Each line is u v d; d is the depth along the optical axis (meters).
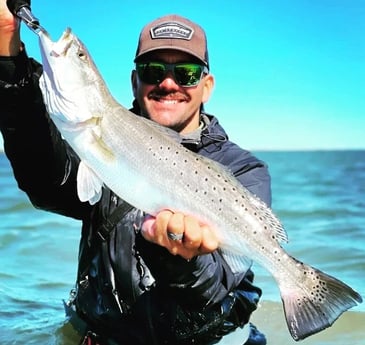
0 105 0.72
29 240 2.08
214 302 0.78
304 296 0.75
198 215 0.73
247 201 0.75
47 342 1.05
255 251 0.74
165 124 0.96
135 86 1.03
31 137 0.75
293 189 4.83
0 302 1.31
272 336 1.15
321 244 2.07
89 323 0.91
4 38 0.69
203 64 0.96
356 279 1.60
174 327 0.85
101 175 0.73
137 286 0.84
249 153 0.93
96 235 0.87
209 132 0.95
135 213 0.85
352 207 3.23
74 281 1.53
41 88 0.71
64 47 0.71
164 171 0.74
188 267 0.71
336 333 1.16
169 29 0.95
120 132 0.74
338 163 16.61
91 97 0.72
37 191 0.82
